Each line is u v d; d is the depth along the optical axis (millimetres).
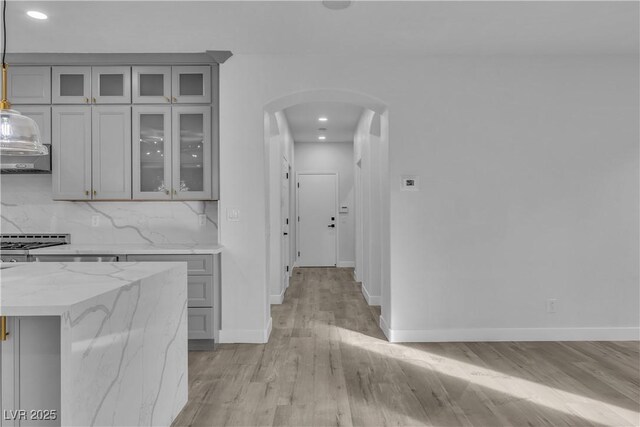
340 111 5574
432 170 3604
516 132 3609
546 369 2971
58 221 3904
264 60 3561
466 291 3615
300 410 2383
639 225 3619
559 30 3100
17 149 2096
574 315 3619
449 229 3605
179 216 3926
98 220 3908
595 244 3621
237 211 3588
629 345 3492
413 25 2994
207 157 3559
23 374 1397
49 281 1720
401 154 3600
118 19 2865
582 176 3621
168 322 2133
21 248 3406
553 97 3613
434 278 3605
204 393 2600
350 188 8016
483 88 3602
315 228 8062
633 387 2672
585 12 2812
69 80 3564
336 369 2984
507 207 3615
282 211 5410
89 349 1399
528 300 3621
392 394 2580
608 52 3555
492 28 3055
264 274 3592
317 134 7176
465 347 3451
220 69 3562
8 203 3893
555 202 3619
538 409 2381
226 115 3574
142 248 3445
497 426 2201
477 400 2494
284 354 3297
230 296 3580
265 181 3652
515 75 3604
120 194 3561
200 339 3406
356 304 5016
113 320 1563
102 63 3520
